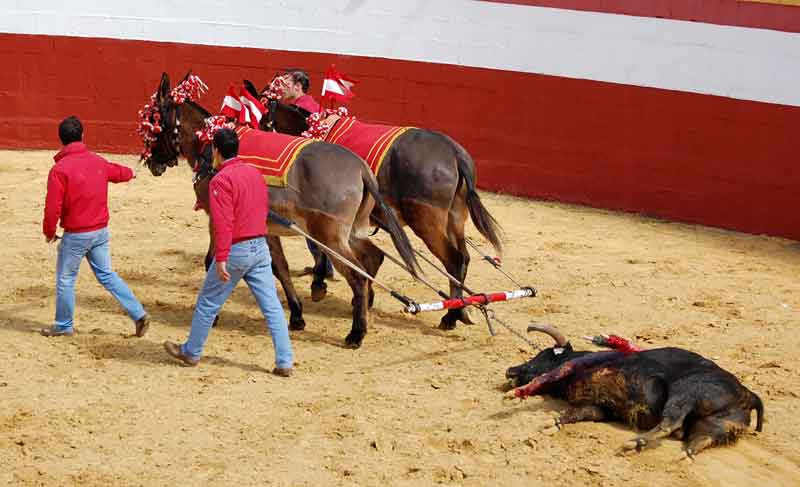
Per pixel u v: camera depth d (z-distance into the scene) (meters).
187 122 11.54
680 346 10.70
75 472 7.59
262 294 9.45
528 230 15.86
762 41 16.03
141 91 19.50
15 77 19.52
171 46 19.28
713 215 16.73
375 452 8.02
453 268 11.04
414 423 8.54
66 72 19.50
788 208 16.08
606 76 17.27
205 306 9.52
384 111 18.67
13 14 19.31
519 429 8.39
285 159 10.21
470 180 11.00
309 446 8.09
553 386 8.93
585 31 17.31
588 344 10.63
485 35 17.95
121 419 8.51
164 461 7.80
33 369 9.56
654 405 8.11
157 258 13.55
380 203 10.23
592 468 7.76
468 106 18.23
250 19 18.98
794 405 9.08
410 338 10.77
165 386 9.23
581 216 16.98
